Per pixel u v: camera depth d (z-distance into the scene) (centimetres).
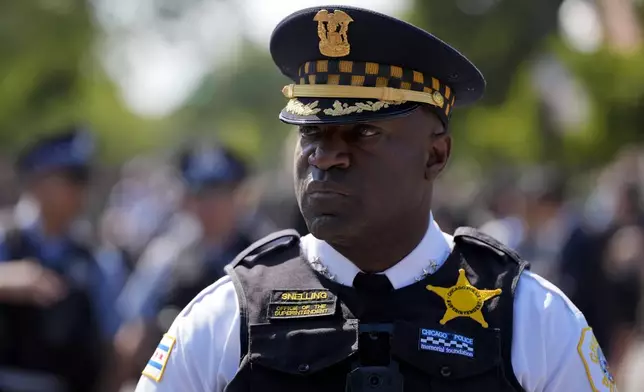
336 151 649
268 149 12044
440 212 2558
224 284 711
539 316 689
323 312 680
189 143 1530
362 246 681
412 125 675
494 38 5616
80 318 1361
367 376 656
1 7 4838
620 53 3020
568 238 2052
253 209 1881
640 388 2033
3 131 5012
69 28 5078
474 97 750
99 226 3400
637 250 1988
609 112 3003
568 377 688
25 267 1330
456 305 686
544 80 3347
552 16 5300
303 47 691
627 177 2139
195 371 687
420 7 6047
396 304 684
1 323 1305
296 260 718
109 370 1448
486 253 717
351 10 661
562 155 3359
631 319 2003
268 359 668
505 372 673
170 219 2514
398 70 680
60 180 1360
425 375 664
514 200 2981
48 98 5194
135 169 7412
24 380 1309
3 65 4912
